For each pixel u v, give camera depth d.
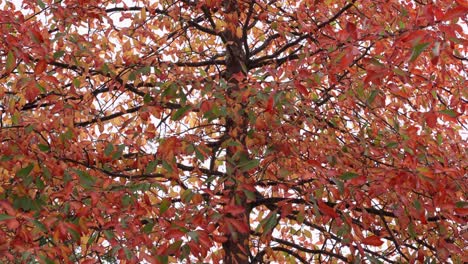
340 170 4.84
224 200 4.12
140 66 5.09
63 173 4.04
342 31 4.02
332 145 4.94
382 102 5.07
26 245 3.55
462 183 4.56
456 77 5.63
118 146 4.59
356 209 4.81
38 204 3.91
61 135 4.38
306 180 4.59
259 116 4.80
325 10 5.55
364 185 4.20
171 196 4.63
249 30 7.02
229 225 3.84
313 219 5.74
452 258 4.86
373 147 4.82
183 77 4.86
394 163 5.06
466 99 5.57
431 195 4.66
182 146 4.55
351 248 4.13
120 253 3.60
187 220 3.92
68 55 4.99
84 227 3.77
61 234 3.65
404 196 4.24
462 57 5.31
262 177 4.95
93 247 3.79
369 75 3.78
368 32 4.19
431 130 5.22
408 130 4.57
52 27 5.80
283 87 4.27
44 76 4.13
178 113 4.47
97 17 5.43
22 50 4.15
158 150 4.38
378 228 5.75
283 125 4.86
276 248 5.68
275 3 6.61
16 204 3.89
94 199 3.78
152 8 5.92
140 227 4.17
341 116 5.73
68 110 4.44
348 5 5.35
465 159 5.16
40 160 4.11
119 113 5.53
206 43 7.40
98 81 6.38
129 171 5.32
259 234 5.50
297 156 4.75
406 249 5.55
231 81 6.13
